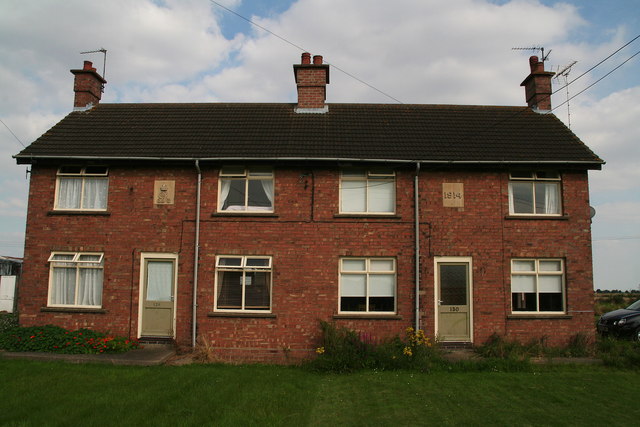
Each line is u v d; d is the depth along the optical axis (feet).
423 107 59.88
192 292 47.34
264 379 35.99
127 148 49.47
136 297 47.52
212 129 53.52
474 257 47.75
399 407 29.86
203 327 46.78
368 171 49.11
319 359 40.60
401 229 47.98
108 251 48.16
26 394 30.40
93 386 32.68
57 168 49.55
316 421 27.22
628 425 26.58
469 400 31.35
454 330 47.11
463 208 48.39
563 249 48.19
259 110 58.65
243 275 47.70
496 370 39.99
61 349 43.50
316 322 46.70
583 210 48.73
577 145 50.96
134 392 31.30
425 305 47.01
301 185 48.52
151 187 48.85
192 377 35.73
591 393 32.96
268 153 48.29
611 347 45.34
